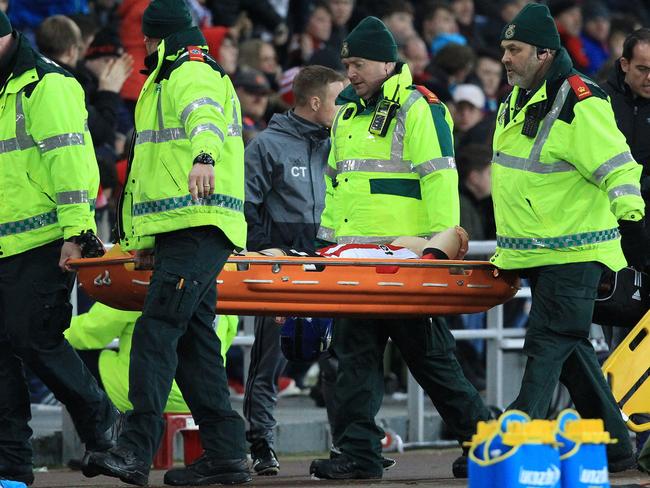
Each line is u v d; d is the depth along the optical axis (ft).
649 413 89.15
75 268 82.84
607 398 85.25
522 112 82.28
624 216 79.00
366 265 82.79
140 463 78.07
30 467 86.02
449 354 87.56
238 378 126.82
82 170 82.53
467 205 130.72
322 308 83.56
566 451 58.18
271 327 95.40
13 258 83.51
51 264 83.66
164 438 101.65
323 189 99.19
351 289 83.30
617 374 88.38
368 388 87.04
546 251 82.02
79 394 84.38
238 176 80.38
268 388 96.58
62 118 82.48
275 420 103.91
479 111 146.41
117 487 88.38
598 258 82.12
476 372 130.11
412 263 83.10
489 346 117.70
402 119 86.22
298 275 82.89
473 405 87.76
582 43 178.91
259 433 96.27
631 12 202.08
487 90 160.56
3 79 84.07
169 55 79.82
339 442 87.66
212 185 75.92
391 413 119.24
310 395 129.59
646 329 88.43
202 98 77.56
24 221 83.15
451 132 87.10
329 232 89.97
